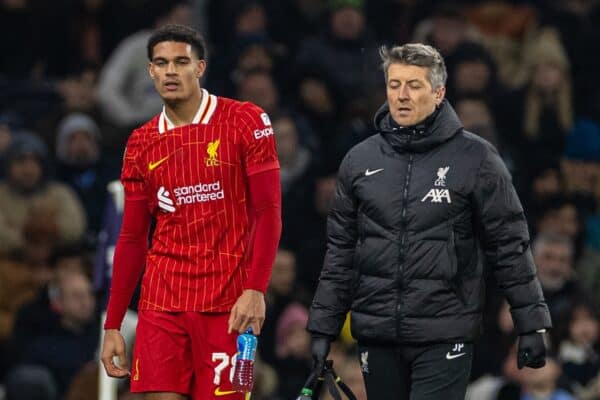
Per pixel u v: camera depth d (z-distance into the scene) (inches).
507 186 962.1
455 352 957.8
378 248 963.3
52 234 1770.4
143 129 975.6
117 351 984.9
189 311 957.8
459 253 960.3
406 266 956.6
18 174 1780.3
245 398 967.6
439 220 956.6
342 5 2007.9
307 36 2160.4
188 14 2085.4
